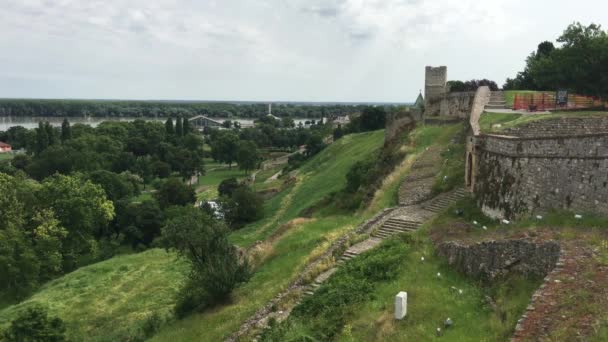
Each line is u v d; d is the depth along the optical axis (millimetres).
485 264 17312
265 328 19609
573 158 18891
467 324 14391
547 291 12961
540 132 26016
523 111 36469
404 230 25625
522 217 20969
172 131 150875
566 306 12031
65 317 30422
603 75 38031
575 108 34531
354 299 18516
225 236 28266
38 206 47688
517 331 11688
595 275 13148
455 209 25594
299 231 33438
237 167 130125
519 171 21500
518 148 21594
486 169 24312
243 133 164375
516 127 27156
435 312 15562
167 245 29203
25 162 106500
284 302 21500
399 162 39938
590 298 12086
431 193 30156
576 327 11125
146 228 59500
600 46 37469
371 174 43781
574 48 39344
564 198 19188
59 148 99062
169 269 38250
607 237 15898
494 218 22891
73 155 96438
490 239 18062
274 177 95000
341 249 25250
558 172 19484
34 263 39531
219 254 26250
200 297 25562
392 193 33562
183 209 60281
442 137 41750
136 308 30906
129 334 25672
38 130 122625
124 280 36531
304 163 92500
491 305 15141
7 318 30828
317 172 70688
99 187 54594
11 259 37875
